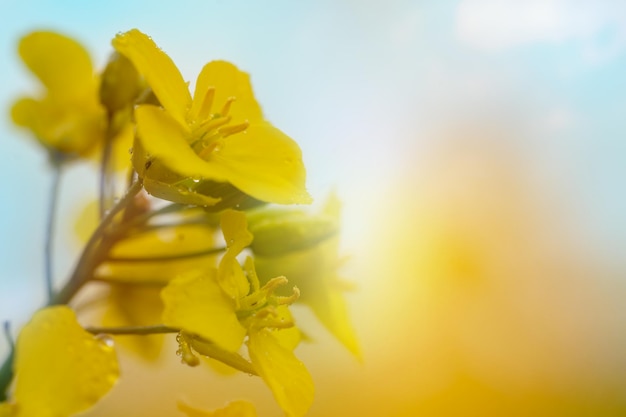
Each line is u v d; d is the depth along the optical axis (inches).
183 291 5.2
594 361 11.6
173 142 5.2
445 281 11.1
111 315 6.8
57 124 7.1
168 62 5.4
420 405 10.3
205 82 5.7
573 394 11.4
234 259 5.4
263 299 5.5
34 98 7.1
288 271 6.5
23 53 7.1
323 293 6.6
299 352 9.8
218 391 9.1
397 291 10.9
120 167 7.1
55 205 6.5
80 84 7.2
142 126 5.2
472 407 11.0
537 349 11.4
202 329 5.2
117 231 6.1
